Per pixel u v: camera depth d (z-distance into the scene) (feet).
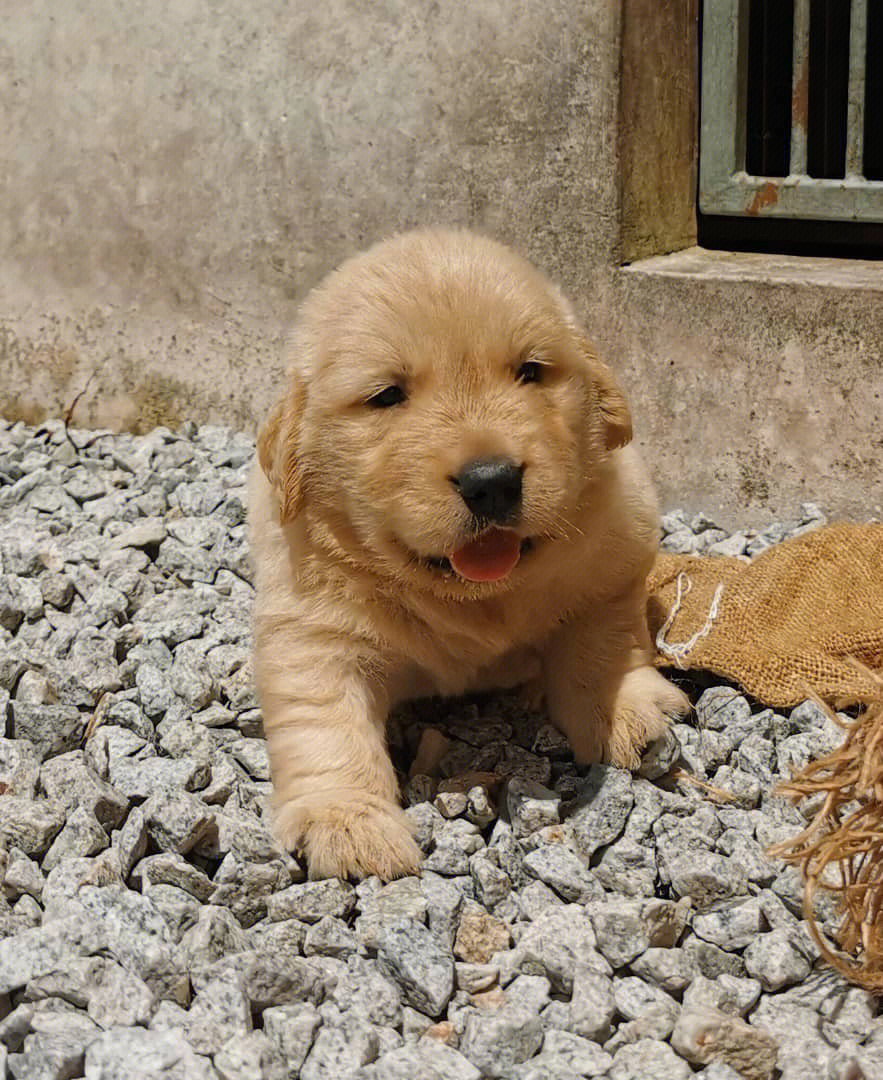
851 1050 1.90
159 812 2.24
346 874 2.22
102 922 2.06
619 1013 1.99
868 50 3.49
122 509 3.35
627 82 3.17
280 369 3.64
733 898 2.17
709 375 3.17
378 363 2.23
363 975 2.03
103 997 1.94
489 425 2.17
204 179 3.61
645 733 2.40
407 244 2.38
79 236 3.76
